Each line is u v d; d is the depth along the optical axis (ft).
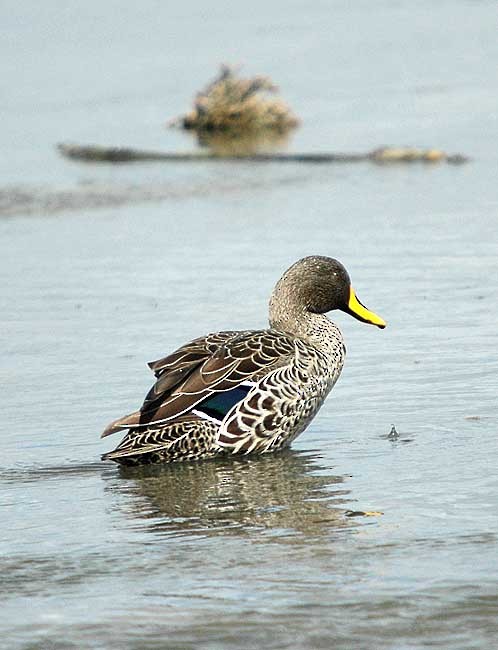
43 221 78.95
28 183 92.89
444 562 26.76
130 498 33.22
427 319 51.78
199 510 31.91
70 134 117.70
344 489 32.86
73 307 56.65
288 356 37.76
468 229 69.72
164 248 68.95
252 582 26.11
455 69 143.33
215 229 73.72
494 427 37.78
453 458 35.01
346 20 202.28
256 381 37.11
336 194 83.41
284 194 84.53
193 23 214.90
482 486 32.24
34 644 23.25
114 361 47.57
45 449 37.99
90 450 37.86
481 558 26.91
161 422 36.47
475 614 23.95
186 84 146.72
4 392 44.09
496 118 110.32
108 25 219.20
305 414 37.78
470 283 57.62
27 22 230.27
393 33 181.27
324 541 28.66
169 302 56.75
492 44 163.22
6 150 109.81
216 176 93.45
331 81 141.08
